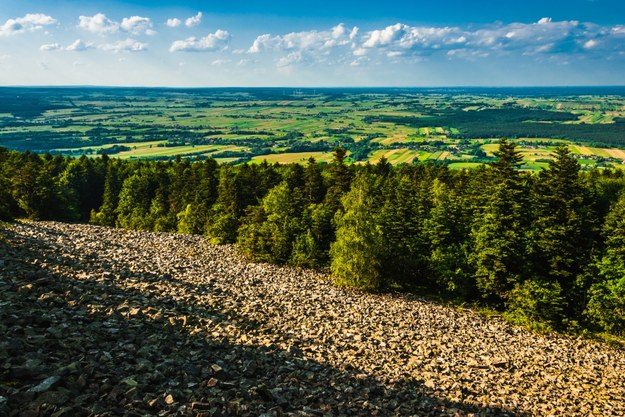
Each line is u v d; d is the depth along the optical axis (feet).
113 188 472.03
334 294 167.73
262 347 87.66
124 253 166.91
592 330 173.88
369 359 98.94
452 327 149.69
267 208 260.62
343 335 114.62
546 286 182.29
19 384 47.39
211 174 411.54
